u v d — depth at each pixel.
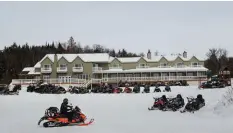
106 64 70.69
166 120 14.07
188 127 11.84
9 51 135.25
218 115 14.82
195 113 16.38
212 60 114.75
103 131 11.30
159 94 30.86
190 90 34.47
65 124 13.08
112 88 40.34
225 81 41.47
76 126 12.78
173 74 66.31
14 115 16.80
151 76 66.56
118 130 11.45
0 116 16.39
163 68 67.25
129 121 13.91
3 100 28.34
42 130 11.85
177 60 70.44
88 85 60.03
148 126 12.30
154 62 70.75
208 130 11.00
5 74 94.38
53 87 41.69
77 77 68.56
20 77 80.94
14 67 108.81
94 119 14.78
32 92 43.62
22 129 12.12
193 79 62.84
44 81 62.91
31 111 18.75
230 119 13.27
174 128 11.67
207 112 16.03
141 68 69.69
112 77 66.56
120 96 31.41
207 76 67.62
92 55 72.75
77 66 68.62
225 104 16.02
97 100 26.88
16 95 36.72
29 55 128.62
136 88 38.12
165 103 18.62
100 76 68.62
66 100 13.36
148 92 36.97
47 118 12.79
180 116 15.46
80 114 13.51
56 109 13.18
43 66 69.31
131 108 19.78
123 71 66.38
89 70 68.12
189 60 70.25
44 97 32.06
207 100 21.23
